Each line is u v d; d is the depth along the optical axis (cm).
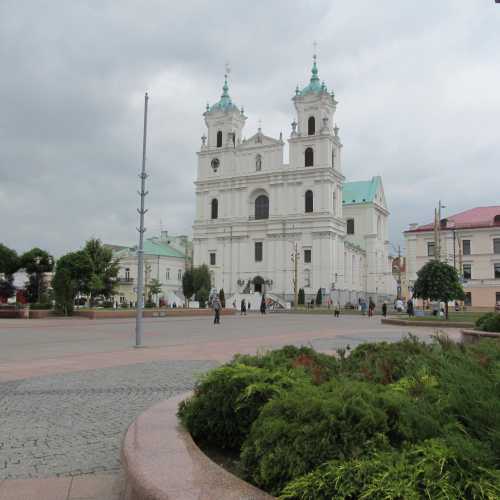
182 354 1811
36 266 6100
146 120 2395
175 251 11688
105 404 984
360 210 11312
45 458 672
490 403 435
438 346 929
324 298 8738
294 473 401
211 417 589
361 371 743
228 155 9888
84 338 2577
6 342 2347
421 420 436
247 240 9519
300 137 9319
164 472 435
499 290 7519
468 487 358
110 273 5809
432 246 7944
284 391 539
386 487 354
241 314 6419
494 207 8244
